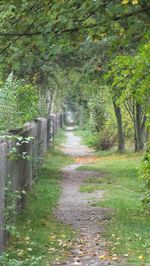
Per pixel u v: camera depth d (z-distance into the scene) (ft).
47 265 28.12
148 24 40.24
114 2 38.22
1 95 41.09
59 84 87.15
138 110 103.55
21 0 37.93
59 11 37.42
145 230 38.01
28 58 42.45
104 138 120.98
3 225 30.07
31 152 53.98
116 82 39.01
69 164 89.25
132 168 79.66
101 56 62.69
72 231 37.68
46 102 101.91
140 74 37.01
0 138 31.63
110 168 81.35
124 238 35.24
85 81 85.71
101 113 127.65
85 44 62.18
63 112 243.60
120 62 37.68
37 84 76.43
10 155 32.58
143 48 36.86
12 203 32.45
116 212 45.93
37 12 38.60
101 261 29.35
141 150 104.01
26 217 41.47
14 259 27.81
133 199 52.70
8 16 38.81
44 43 39.60
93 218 43.11
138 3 37.42
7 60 40.45
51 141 115.75
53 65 70.38
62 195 55.67
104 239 35.14
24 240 33.60
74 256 30.50
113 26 40.40
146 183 43.70
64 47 41.81
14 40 40.01
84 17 39.01
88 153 114.83
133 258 30.04
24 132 45.98
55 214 44.73
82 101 126.82
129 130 124.47
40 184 60.23
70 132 206.39
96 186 62.03
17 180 40.14
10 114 41.22
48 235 35.73
